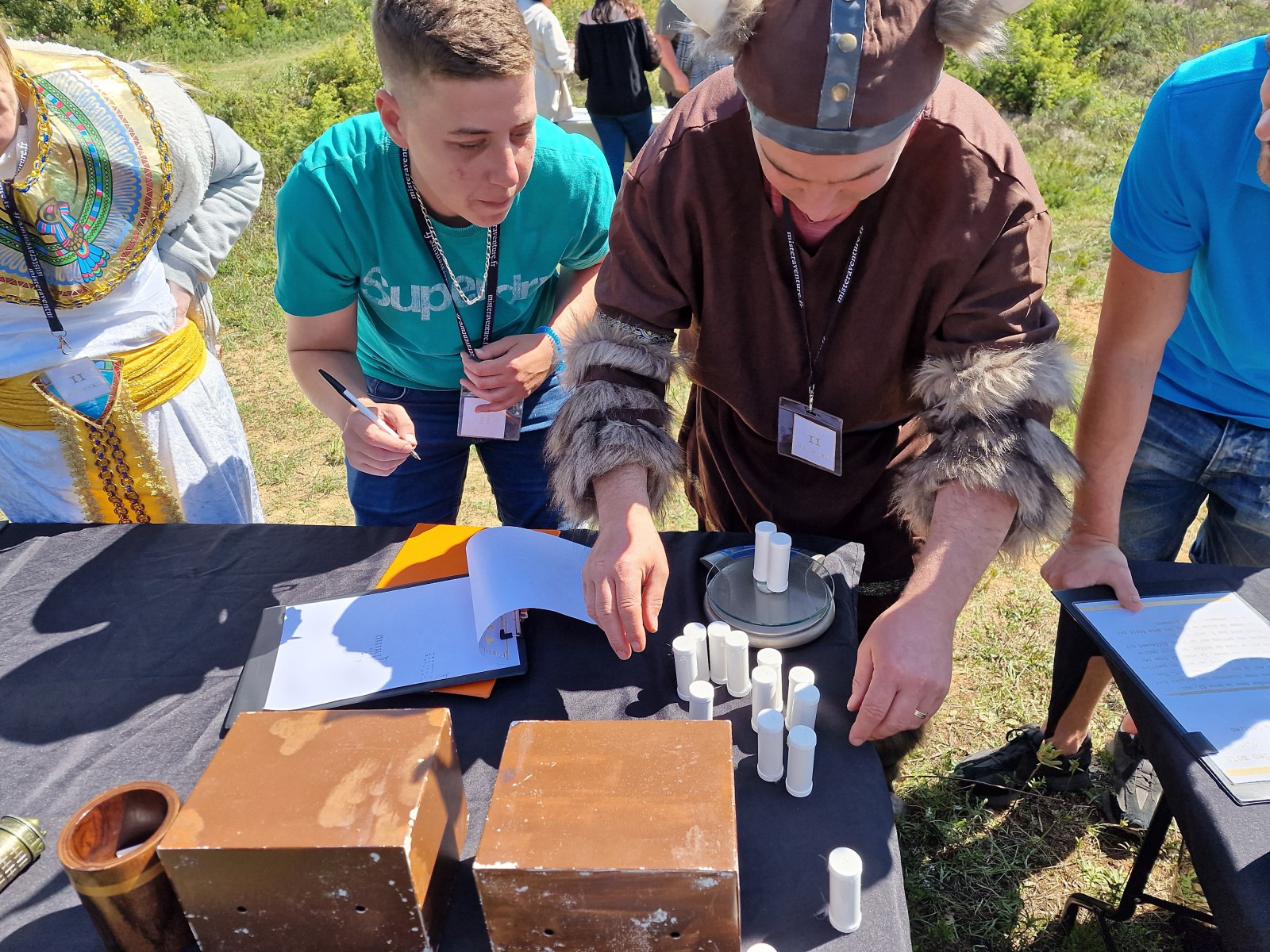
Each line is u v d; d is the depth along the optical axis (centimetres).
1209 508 192
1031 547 138
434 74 135
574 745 104
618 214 152
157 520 195
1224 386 170
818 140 111
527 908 92
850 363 155
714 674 134
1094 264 538
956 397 137
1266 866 103
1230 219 140
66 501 190
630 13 560
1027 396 134
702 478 203
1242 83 132
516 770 101
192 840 92
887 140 113
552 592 144
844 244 142
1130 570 151
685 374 170
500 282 186
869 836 110
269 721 108
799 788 114
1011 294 135
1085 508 160
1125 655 132
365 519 216
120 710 134
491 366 182
